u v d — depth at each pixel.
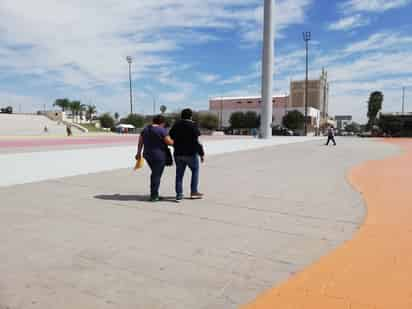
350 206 5.80
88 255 3.62
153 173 6.22
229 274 3.17
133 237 4.21
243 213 5.38
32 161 12.90
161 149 6.16
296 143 28.00
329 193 6.90
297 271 3.24
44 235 4.27
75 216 5.19
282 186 7.71
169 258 3.55
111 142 29.14
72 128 68.50
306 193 6.91
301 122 83.31
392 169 10.57
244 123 91.62
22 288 2.87
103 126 97.44
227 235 4.30
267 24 37.59
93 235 4.29
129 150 18.80
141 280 3.03
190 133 6.18
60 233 4.36
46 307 2.56
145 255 3.63
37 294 2.76
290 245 3.94
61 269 3.26
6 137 39.94
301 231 4.46
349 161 13.13
